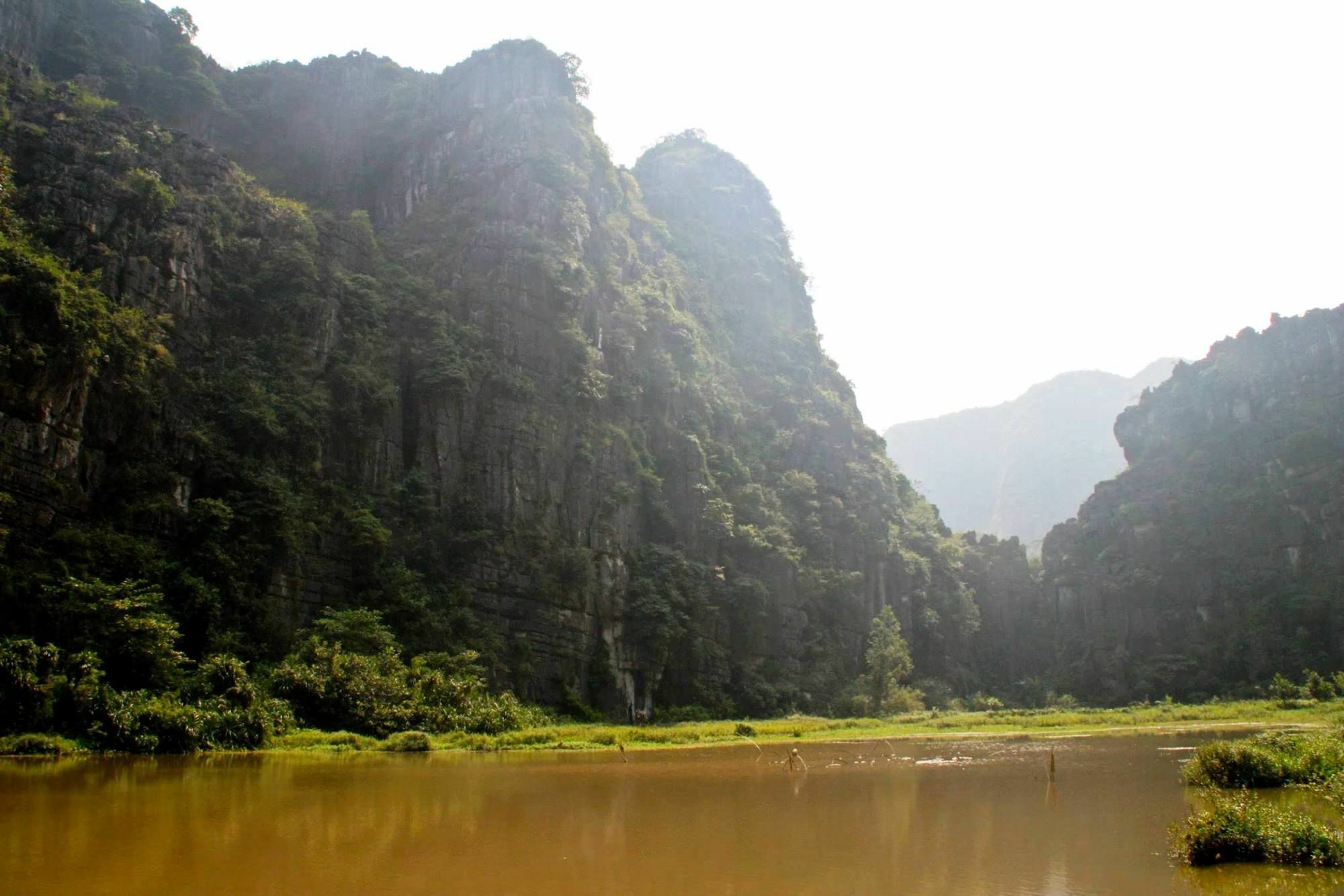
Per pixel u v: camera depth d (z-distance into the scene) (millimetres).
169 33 99938
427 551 69438
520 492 75562
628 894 16875
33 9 85875
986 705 106062
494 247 85625
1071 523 142000
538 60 107625
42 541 48969
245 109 105062
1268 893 17078
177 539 55750
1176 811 27094
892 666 94375
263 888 16922
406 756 43531
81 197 61562
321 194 102562
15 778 29828
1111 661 117750
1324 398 122500
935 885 17750
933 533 129375
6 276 49406
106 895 16203
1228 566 119250
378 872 18344
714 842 22062
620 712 76062
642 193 130250
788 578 96500
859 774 37469
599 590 78500
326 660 51812
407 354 76688
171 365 59688
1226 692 106938
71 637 43812
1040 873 18766
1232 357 135125
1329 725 61062
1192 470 130125
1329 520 112812
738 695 86562
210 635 52000
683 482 92750
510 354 80500
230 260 69812
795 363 127688
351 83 111312
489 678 66000
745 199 146875
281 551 58875
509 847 21000
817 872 18781
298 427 64250
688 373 101375
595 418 85188
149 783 29531
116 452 55531
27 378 49219
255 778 31891
